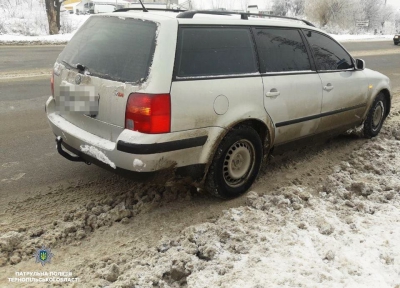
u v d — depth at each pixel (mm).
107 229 3750
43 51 15602
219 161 4031
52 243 3492
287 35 4734
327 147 6031
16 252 3348
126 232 3717
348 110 5594
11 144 5656
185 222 3904
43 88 8930
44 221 3807
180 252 3326
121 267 3188
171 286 3043
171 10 4406
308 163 5406
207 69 3834
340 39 31594
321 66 5098
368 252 3402
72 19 29797
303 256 3326
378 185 4691
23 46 17625
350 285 2996
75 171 4902
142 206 4109
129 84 3521
